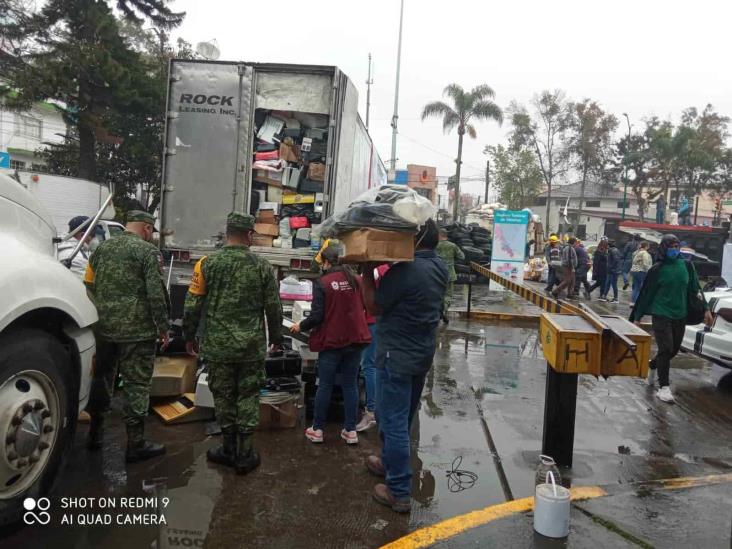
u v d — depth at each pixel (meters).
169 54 30.09
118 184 27.69
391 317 3.47
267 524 3.31
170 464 4.05
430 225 3.60
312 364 5.11
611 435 5.09
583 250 17.44
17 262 3.03
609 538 3.24
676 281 6.10
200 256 7.21
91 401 4.13
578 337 3.88
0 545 2.99
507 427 5.13
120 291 3.90
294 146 7.38
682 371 7.86
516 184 41.59
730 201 60.91
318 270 6.41
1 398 2.86
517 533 3.28
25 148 36.12
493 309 12.25
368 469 4.11
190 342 4.05
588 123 40.75
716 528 3.38
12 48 24.55
